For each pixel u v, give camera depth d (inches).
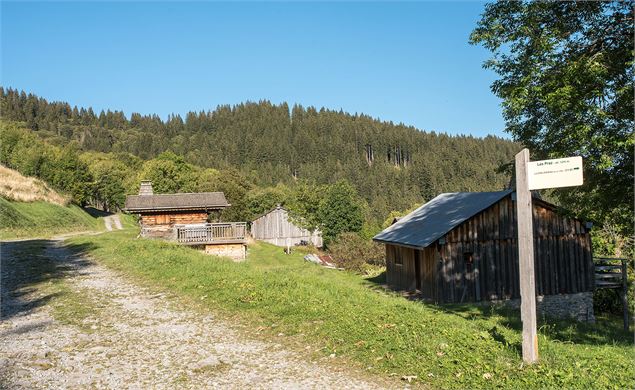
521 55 636.1
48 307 540.4
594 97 549.0
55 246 1230.3
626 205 618.8
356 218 2566.4
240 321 473.1
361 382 314.8
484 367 324.5
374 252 1679.4
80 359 365.4
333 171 7224.4
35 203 2149.4
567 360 344.2
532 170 335.9
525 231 337.7
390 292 1041.5
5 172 2429.9
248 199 3083.2
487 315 743.7
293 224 2746.1
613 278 953.5
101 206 4244.6
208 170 4330.7
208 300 558.9
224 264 848.3
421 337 389.1
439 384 305.0
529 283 335.0
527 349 334.0
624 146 527.8
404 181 6496.1
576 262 961.5
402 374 323.6
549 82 561.0
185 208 1668.3
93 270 808.3
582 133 531.5
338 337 401.7
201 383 317.7
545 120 652.7
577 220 965.2
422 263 959.0
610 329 804.0
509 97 602.9
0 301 573.9
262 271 775.7
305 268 1380.4
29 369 340.5
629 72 557.0
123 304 553.0
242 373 335.6
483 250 922.1
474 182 6328.7
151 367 349.1
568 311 948.6
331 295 573.9
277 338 415.8
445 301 895.1
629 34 569.6
